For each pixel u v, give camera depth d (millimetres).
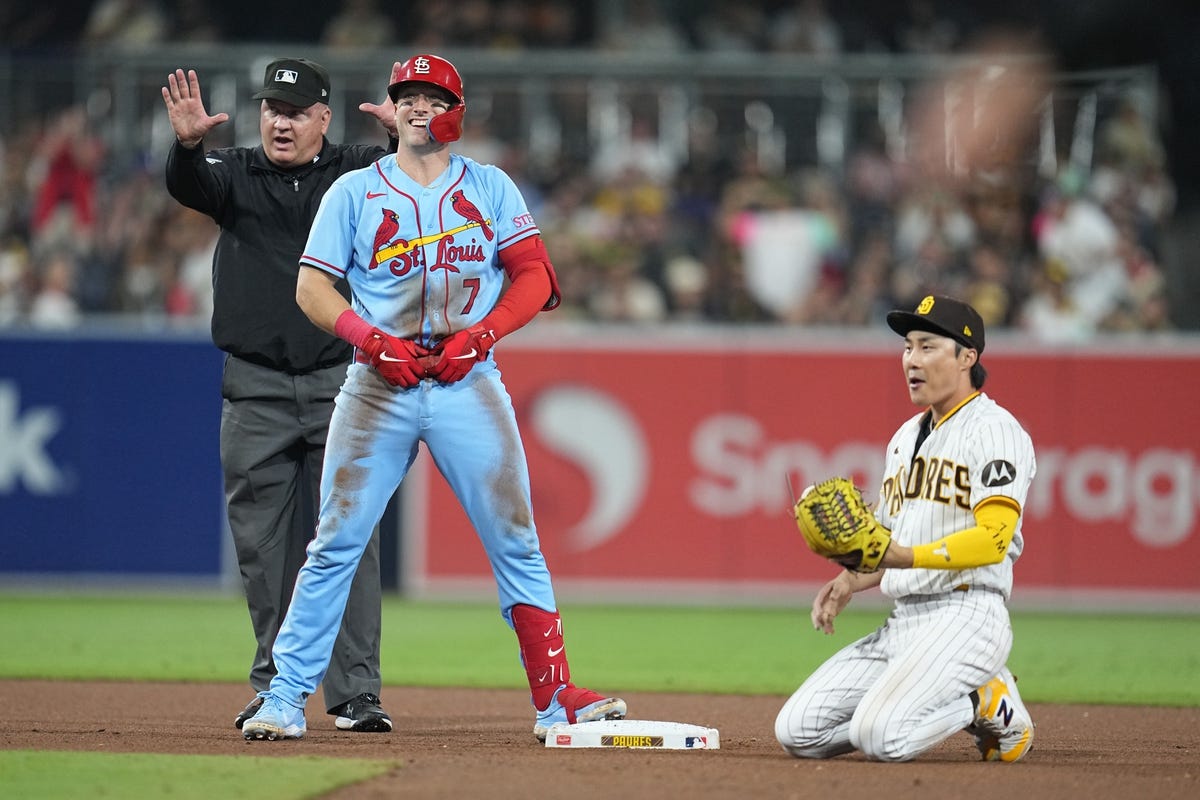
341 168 25281
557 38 72812
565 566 52875
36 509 53000
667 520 52750
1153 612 51688
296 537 25844
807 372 52500
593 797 17594
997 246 60719
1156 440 51656
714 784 18609
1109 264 60031
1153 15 72812
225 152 25156
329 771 19125
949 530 21297
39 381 52875
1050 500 51938
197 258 60250
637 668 36875
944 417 21719
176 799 17297
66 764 19672
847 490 20344
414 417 22500
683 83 63219
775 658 39156
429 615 49000
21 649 38781
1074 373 51844
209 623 45469
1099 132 61531
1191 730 26891
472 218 22625
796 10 74438
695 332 52750
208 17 73438
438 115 22297
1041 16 73250
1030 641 44125
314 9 75062
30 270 60250
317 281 22406
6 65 61656
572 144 63531
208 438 52844
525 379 52844
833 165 62812
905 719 20516
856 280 59906
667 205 62562
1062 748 23875
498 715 28141
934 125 62062
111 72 61594
